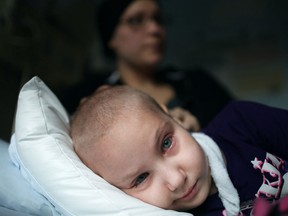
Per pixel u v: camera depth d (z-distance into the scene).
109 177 0.64
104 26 1.46
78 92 1.40
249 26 1.92
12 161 0.71
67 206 0.60
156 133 0.63
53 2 1.49
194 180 0.63
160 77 1.46
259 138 0.76
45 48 1.48
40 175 0.62
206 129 0.82
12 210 0.64
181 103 1.29
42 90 0.71
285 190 0.68
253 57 1.91
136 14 1.37
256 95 1.87
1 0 1.20
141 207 0.58
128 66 1.45
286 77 1.84
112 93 0.72
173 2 1.99
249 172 0.70
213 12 1.97
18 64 1.35
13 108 1.33
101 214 0.58
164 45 1.43
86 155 0.66
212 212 0.68
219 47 1.97
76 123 0.71
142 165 0.62
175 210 0.65
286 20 1.87
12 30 1.26
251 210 0.66
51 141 0.64
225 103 1.39
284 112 0.79
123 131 0.63
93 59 1.95
